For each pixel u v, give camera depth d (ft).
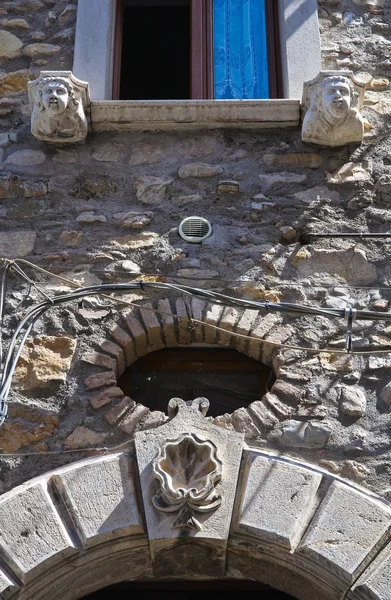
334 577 15.20
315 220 19.86
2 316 18.25
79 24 22.77
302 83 21.79
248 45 23.04
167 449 16.19
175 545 15.66
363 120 21.43
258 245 19.49
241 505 15.79
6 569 15.33
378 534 15.44
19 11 23.36
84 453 16.80
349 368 17.76
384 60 22.61
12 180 20.49
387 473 16.56
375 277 19.13
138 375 18.74
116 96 22.45
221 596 17.72
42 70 22.02
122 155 20.94
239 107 21.04
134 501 15.87
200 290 16.46
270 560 15.72
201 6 23.72
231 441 16.44
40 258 19.36
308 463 16.52
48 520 15.67
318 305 18.70
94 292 16.92
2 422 15.83
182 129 21.22
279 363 17.92
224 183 20.26
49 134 20.84
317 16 22.99
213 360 18.84
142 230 19.74
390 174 20.66
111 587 17.61
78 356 17.99
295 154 20.83
